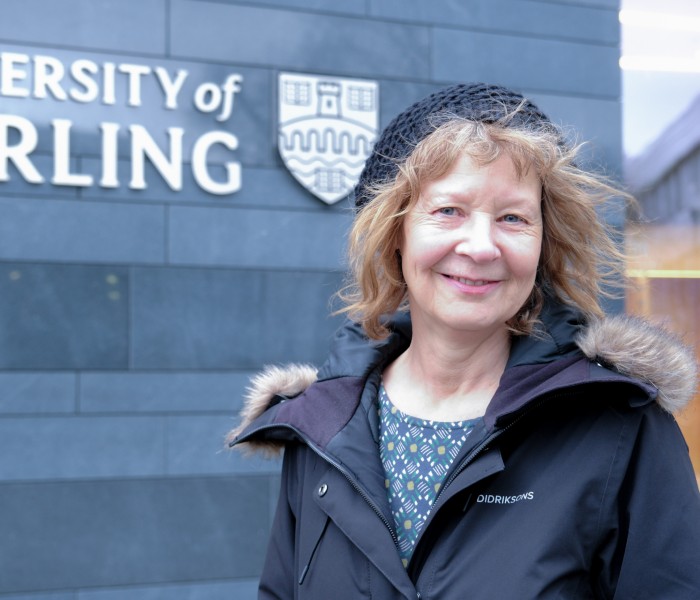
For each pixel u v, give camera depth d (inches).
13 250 149.6
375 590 47.4
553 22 175.6
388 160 50.9
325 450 51.7
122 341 153.6
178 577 153.5
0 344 148.3
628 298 158.7
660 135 175.2
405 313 58.5
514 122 47.6
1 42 149.9
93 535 150.4
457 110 48.4
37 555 147.9
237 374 158.1
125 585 151.2
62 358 150.8
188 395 155.8
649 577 43.7
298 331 161.2
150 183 156.3
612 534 44.6
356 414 53.5
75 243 152.3
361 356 56.4
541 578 43.3
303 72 163.6
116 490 151.7
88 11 154.2
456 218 47.3
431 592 45.3
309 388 57.1
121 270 154.2
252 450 60.5
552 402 46.0
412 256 48.7
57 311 151.0
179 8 158.6
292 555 56.7
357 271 54.4
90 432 151.3
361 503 49.4
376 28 167.5
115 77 155.2
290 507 57.1
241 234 159.8
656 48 176.9
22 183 150.4
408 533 48.8
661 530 43.8
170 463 154.4
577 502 44.2
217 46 160.2
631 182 173.6
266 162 161.6
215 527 155.5
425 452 50.2
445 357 50.7
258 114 161.6
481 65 172.2
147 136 155.7
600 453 44.8
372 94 166.4
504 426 45.8
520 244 46.9
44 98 151.6
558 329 49.4
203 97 158.9
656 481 44.3
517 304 47.9
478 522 46.0
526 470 46.1
